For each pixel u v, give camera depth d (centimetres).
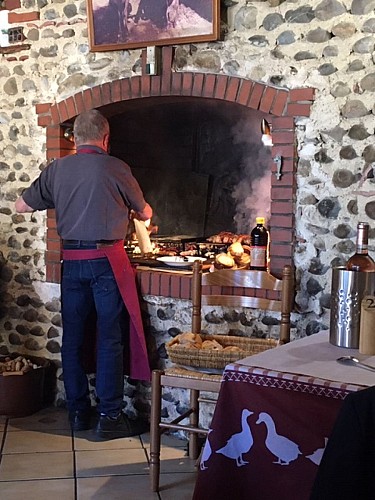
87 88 388
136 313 362
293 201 333
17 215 419
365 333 217
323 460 144
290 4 328
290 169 331
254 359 211
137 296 367
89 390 389
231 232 440
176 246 419
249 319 348
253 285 321
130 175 360
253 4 336
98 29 374
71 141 410
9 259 423
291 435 192
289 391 193
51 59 398
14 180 418
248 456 199
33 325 419
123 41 368
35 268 416
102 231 353
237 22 341
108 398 360
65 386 373
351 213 321
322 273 329
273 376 195
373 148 314
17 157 416
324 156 325
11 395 391
